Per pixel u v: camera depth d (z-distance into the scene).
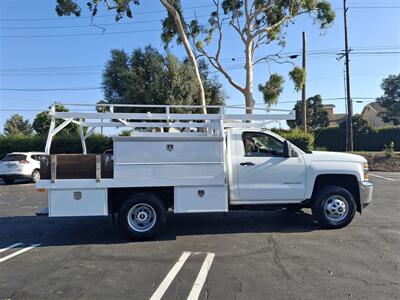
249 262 6.05
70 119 8.42
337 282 5.15
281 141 8.26
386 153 26.08
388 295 4.71
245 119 8.56
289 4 23.47
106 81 28.58
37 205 12.66
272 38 24.42
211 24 24.28
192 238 7.63
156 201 7.58
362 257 6.21
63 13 20.06
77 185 7.45
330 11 24.03
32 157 20.42
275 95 24.50
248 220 9.27
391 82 60.62
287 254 6.43
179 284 5.18
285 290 4.91
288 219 9.30
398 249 6.65
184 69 27.83
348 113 31.41
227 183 7.95
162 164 7.59
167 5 21.28
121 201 7.88
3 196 15.07
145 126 9.88
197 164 7.66
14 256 6.65
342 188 8.19
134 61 28.28
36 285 5.24
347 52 30.95
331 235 7.66
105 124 9.86
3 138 28.61
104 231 8.52
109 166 7.53
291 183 8.09
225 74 24.52
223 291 4.91
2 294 4.95
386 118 61.25
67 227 9.03
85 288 5.11
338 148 43.31
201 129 11.44
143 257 6.44
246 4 23.25
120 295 4.86
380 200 12.02
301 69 24.64
